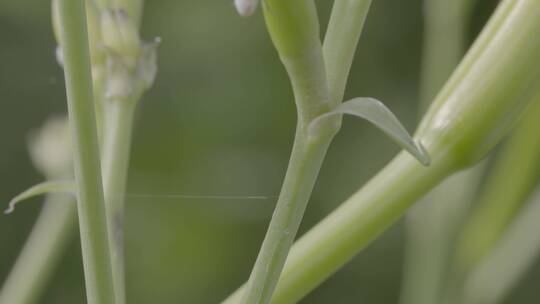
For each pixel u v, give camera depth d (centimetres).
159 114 122
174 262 117
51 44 129
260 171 121
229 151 122
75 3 26
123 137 33
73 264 127
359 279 125
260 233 119
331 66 27
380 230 30
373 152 122
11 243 131
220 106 122
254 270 27
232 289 118
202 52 121
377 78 127
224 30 121
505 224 45
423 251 48
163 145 121
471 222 46
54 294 126
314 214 124
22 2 126
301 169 27
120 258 32
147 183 120
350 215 30
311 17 26
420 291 48
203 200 118
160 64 122
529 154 43
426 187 30
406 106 125
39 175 131
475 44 29
